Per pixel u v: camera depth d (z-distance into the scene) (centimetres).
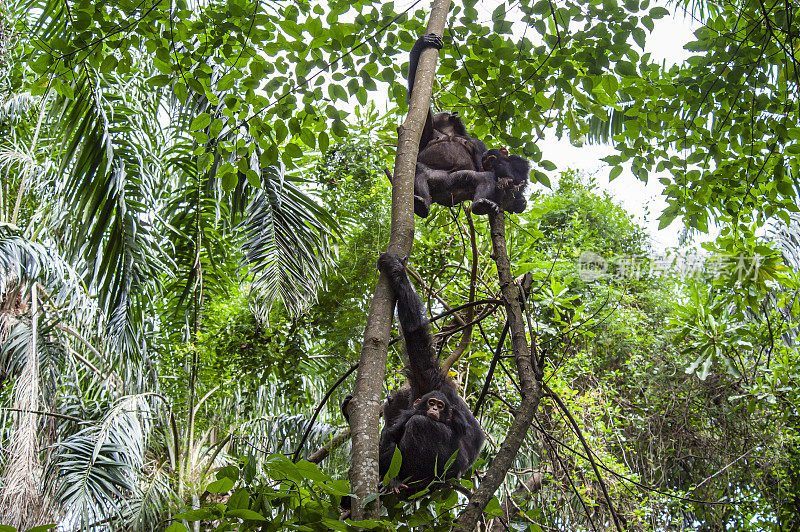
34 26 707
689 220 771
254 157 837
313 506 341
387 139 952
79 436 963
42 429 1049
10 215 1214
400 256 459
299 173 964
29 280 959
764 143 722
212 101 620
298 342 1173
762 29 675
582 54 627
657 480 1277
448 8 596
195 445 1154
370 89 627
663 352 1445
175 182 1163
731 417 1329
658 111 707
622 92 676
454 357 620
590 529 977
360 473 368
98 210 853
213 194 1072
